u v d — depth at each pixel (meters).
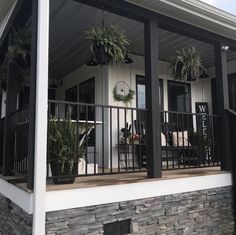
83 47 5.54
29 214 2.73
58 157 3.12
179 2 3.70
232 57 6.51
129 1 3.62
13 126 4.12
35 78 2.88
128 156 5.34
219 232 4.06
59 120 3.23
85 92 6.54
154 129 3.66
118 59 3.92
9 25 4.13
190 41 5.39
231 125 4.47
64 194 2.84
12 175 3.99
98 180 3.37
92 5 3.55
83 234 2.92
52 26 4.63
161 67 6.52
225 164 4.38
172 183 3.67
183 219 3.70
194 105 6.94
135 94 6.06
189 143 5.21
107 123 5.64
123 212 3.21
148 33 3.83
